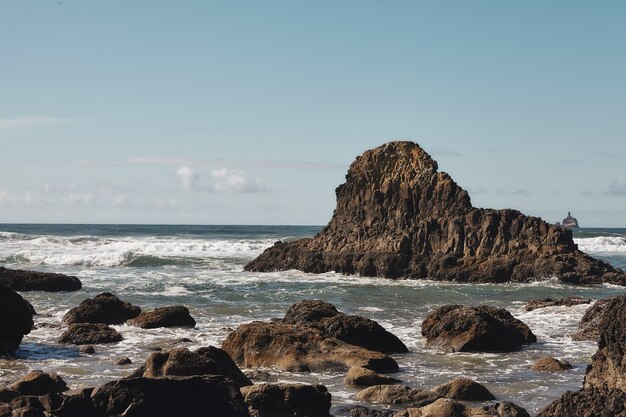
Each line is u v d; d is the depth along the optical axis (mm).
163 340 31828
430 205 67750
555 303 43094
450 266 61469
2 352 28719
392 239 65375
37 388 21375
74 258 71875
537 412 21109
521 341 31688
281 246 70812
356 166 73688
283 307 43500
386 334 30312
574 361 28438
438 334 31609
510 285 58094
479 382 24891
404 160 71812
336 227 71812
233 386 17719
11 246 83812
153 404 16656
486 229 63844
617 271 61312
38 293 48094
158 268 70125
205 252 87938
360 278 62750
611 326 19516
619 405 16781
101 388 16719
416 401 21656
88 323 33719
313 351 27172
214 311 41344
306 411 19547
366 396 22141
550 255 61281
